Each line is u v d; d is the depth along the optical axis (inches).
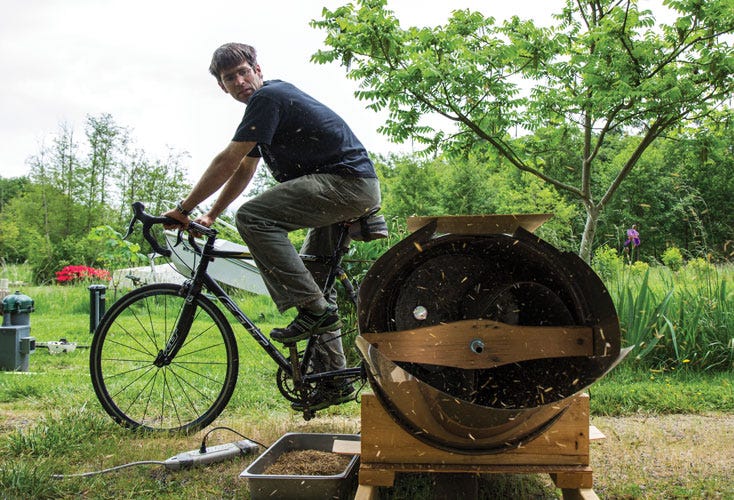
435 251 104.0
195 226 135.0
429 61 225.9
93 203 1202.0
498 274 104.2
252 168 140.6
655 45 217.9
